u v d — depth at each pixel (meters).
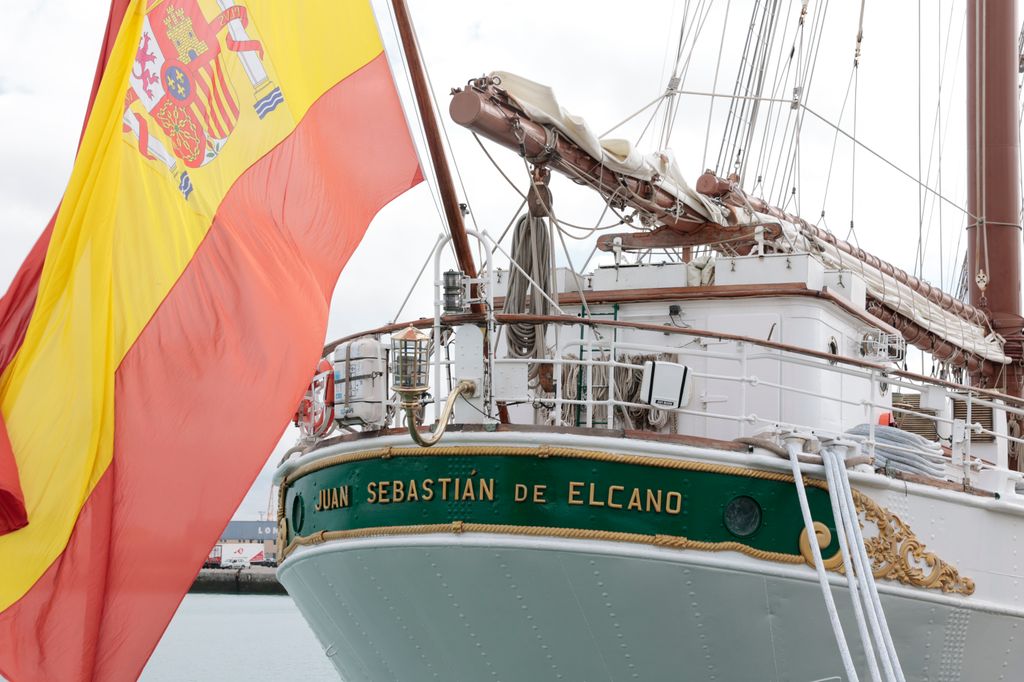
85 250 9.91
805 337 13.44
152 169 10.16
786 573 10.48
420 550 10.54
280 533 12.37
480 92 11.16
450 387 11.28
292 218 10.49
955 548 11.91
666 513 10.32
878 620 10.11
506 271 15.01
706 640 10.60
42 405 9.77
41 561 9.57
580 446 10.28
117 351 9.85
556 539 10.25
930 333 19.31
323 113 10.73
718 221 14.35
